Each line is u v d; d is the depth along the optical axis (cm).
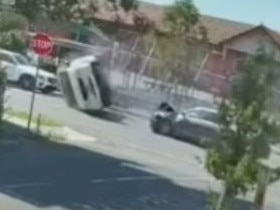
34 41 2475
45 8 2344
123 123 3572
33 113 3062
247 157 1151
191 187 2039
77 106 3672
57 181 1777
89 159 2200
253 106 1146
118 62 4166
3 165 1862
